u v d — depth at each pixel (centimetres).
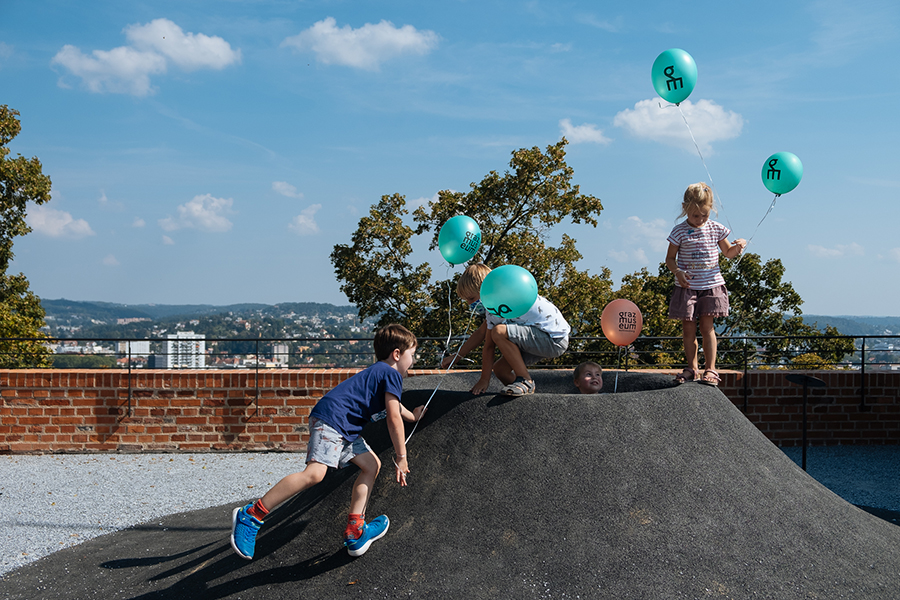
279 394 813
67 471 721
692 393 421
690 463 374
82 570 417
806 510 373
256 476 698
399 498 372
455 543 338
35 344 1969
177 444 809
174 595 354
